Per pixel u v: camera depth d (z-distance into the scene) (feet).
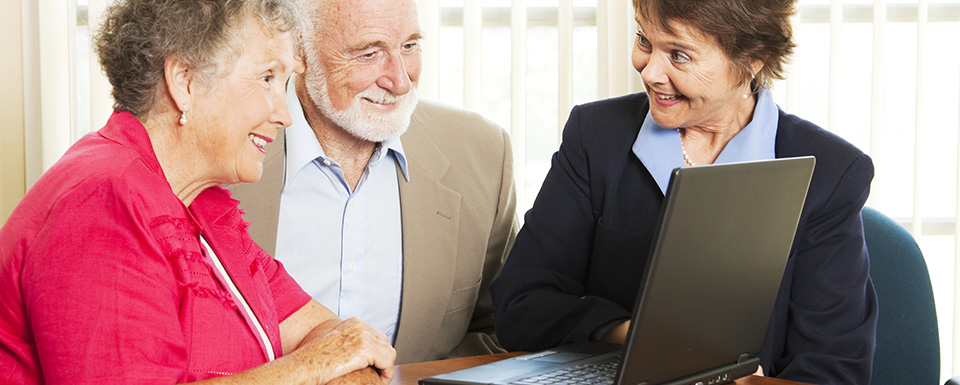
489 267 7.47
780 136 6.06
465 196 7.15
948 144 9.94
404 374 5.20
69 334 3.81
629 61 9.41
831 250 5.83
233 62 4.37
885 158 9.91
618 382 4.13
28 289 3.88
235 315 4.64
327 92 6.30
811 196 5.81
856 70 9.84
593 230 6.48
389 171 6.87
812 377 5.62
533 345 5.85
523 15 9.43
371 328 5.14
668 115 5.77
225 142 4.48
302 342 5.40
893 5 9.73
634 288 6.14
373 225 6.76
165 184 4.33
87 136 4.39
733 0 5.29
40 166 9.53
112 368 3.82
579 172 6.48
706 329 4.50
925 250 10.03
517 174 9.55
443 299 6.93
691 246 4.12
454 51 9.71
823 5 9.65
